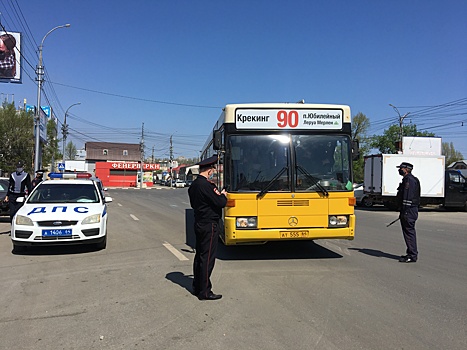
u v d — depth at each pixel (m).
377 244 9.95
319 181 7.51
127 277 6.54
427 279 6.46
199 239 5.38
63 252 8.61
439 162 22.62
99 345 3.93
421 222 16.59
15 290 5.80
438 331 4.28
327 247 9.34
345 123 7.77
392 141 59.56
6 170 34.38
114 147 104.94
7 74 29.61
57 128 52.25
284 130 7.59
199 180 5.40
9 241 9.93
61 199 9.32
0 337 4.12
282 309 4.96
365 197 24.75
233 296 5.50
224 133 7.59
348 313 4.82
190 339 4.06
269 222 7.34
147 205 23.95
